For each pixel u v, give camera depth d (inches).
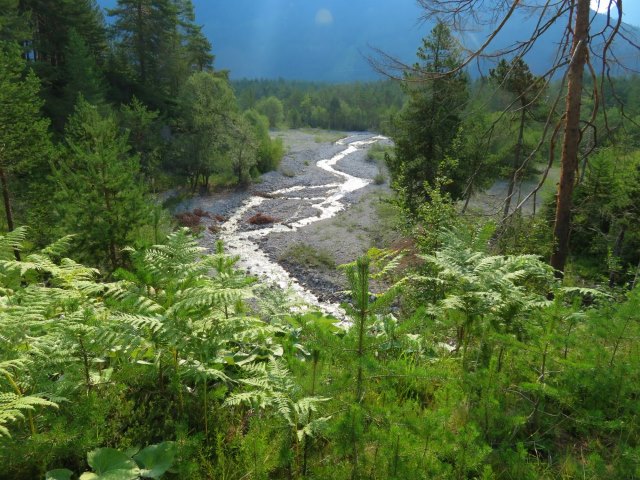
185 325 126.6
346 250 831.1
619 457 110.0
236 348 170.1
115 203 380.5
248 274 721.6
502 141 663.1
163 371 145.6
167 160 1250.6
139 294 145.8
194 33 2018.9
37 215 511.8
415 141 705.6
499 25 281.3
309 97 4037.9
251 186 1384.1
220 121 1331.2
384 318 161.5
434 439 101.7
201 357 129.6
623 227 608.4
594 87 288.7
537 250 315.0
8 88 524.1
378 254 202.5
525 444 121.5
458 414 126.4
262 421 116.6
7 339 113.5
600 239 653.9
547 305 145.6
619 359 139.4
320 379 118.2
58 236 391.9
